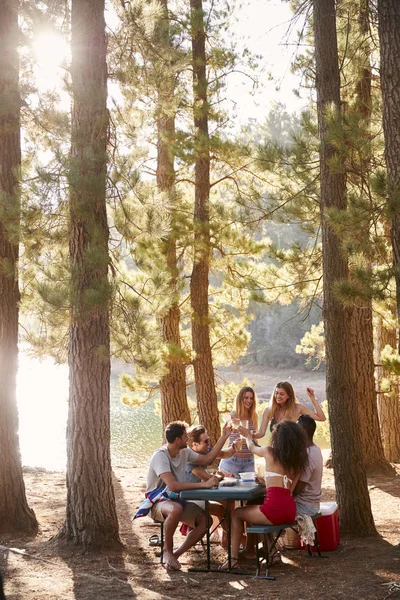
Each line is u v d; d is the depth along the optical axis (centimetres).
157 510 606
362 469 704
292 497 578
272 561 592
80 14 688
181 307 1339
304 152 778
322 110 705
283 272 1132
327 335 710
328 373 710
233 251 1173
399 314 555
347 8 742
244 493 566
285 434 569
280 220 955
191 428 671
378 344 1276
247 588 528
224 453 687
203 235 1134
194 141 1095
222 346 1396
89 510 652
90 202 640
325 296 711
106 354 652
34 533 712
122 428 2403
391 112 574
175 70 814
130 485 1027
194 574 571
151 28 762
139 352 710
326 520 631
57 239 684
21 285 852
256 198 972
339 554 621
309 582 537
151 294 743
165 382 1223
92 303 611
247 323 1402
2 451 720
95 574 571
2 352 731
